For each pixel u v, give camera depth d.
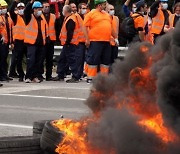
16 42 27.62
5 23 27.48
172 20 24.78
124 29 24.25
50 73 27.78
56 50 34.25
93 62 24.33
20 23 27.62
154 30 24.89
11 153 8.48
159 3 25.16
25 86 24.30
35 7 26.00
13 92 21.73
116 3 42.03
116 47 25.41
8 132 13.33
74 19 26.45
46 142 8.19
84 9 26.97
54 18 27.52
